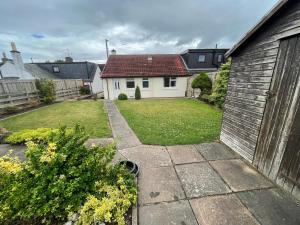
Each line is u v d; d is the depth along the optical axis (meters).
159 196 2.46
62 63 23.12
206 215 2.11
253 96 3.15
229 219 2.05
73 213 1.78
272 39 2.66
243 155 3.51
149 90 15.27
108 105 11.01
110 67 15.22
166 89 15.42
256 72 3.06
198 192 2.53
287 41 2.41
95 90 23.73
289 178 2.43
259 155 3.04
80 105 10.91
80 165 1.99
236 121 3.72
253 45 3.11
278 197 2.41
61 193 1.78
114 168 2.45
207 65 17.77
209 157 3.63
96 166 2.15
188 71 15.88
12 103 8.63
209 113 8.06
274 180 2.72
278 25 2.53
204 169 3.16
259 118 3.01
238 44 3.32
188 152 3.87
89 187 2.01
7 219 1.78
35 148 2.07
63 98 13.98
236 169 3.16
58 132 2.41
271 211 2.16
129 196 2.12
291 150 2.39
